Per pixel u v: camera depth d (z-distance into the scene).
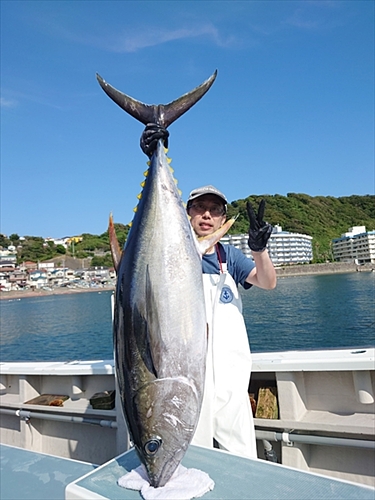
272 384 2.70
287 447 2.41
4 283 108.38
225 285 2.40
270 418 2.47
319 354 2.59
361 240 100.25
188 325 1.54
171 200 1.77
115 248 1.80
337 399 2.53
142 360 1.47
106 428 3.19
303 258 103.88
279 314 24.61
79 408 3.11
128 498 1.32
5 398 3.71
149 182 1.85
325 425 2.29
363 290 37.88
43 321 37.09
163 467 1.38
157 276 1.57
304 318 22.16
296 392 2.49
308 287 48.06
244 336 2.34
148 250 1.63
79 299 75.19
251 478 1.43
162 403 1.43
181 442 1.43
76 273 119.50
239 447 2.10
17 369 3.55
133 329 1.51
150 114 2.05
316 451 2.48
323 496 1.27
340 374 2.54
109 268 122.12
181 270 1.61
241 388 2.22
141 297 1.54
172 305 1.53
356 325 18.86
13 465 1.97
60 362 3.64
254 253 2.19
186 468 1.48
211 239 1.79
